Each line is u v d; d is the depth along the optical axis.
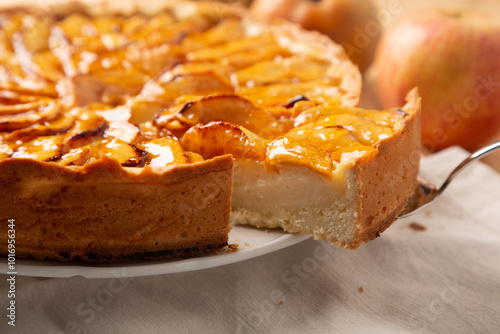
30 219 0.42
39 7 0.61
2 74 0.54
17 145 0.45
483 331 0.42
